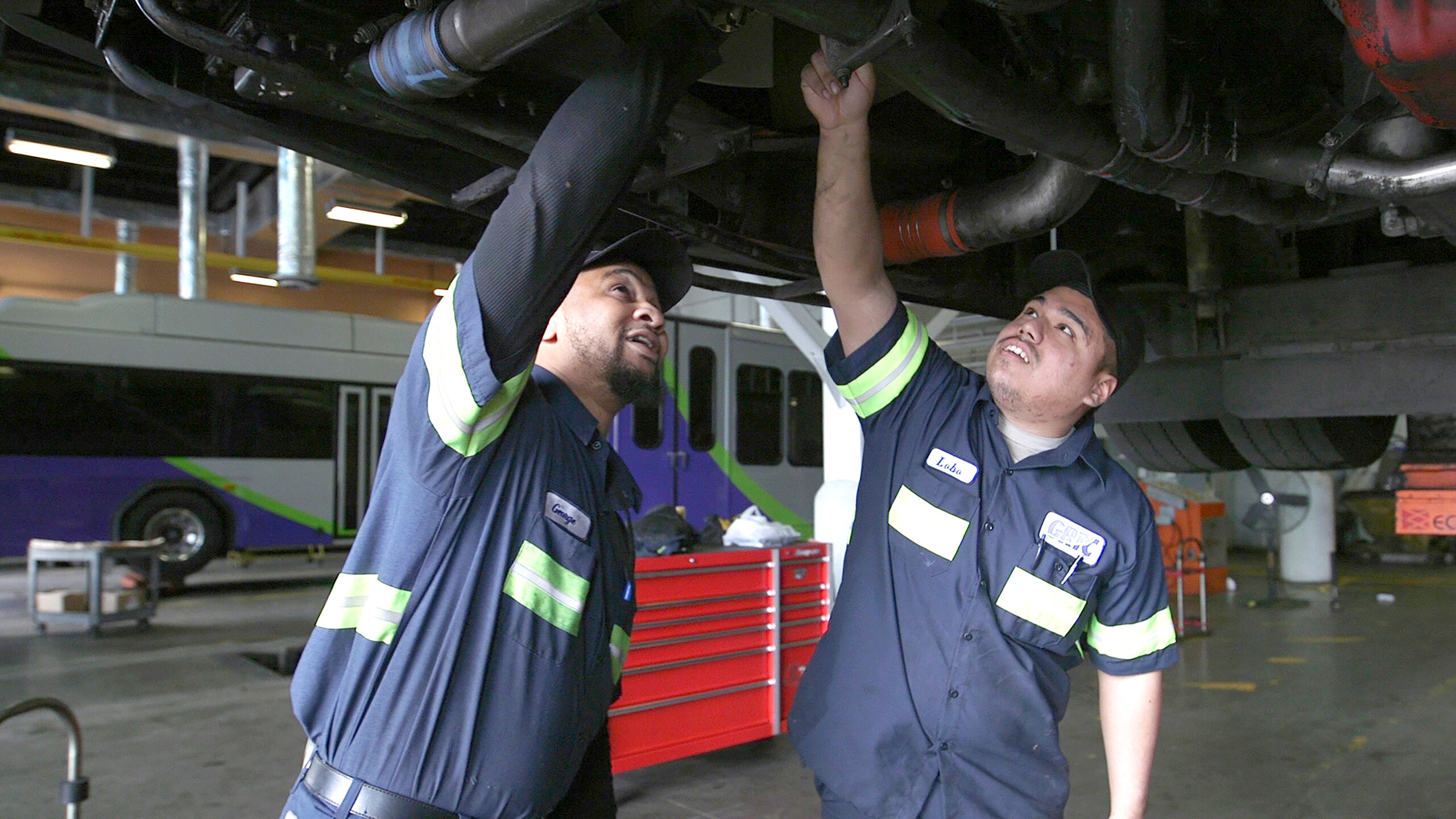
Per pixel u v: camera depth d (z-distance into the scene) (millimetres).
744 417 11000
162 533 9883
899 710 1658
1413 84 1152
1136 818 1791
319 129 1634
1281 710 5379
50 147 6898
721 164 2020
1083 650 1868
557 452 1392
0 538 9102
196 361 10078
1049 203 1894
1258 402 2885
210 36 1257
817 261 1848
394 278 12133
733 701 4312
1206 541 10414
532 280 1183
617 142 1167
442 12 1165
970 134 2289
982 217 2006
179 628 7656
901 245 2162
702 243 2039
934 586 1706
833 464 5598
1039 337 1713
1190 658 6906
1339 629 8094
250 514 10320
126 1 1365
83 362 9500
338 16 1340
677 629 4125
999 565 1702
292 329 10664
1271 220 2047
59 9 1475
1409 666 6527
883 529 1799
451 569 1282
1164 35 1442
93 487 9523
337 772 1270
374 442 11133
